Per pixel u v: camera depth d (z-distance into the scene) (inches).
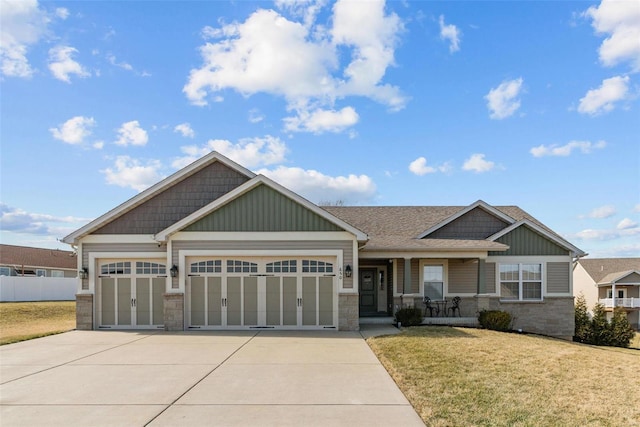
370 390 299.3
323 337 534.6
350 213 876.0
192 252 602.2
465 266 740.0
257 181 602.9
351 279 599.8
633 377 353.4
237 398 280.4
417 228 802.2
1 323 741.3
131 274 635.5
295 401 274.4
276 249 603.8
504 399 277.6
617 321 766.5
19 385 312.2
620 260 1815.9
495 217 764.6
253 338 526.9
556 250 741.3
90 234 638.5
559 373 356.2
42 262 1565.0
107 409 259.1
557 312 732.0
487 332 588.7
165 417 245.4
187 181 653.9
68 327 667.4
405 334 542.3
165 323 596.4
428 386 305.0
